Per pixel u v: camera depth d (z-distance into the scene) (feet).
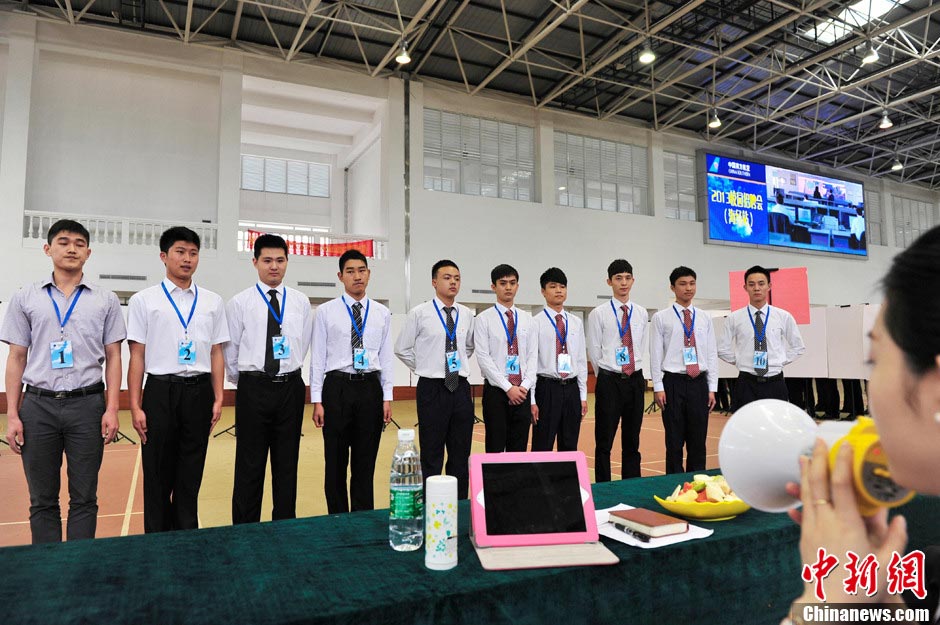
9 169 28.91
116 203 32.24
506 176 41.57
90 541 3.71
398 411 30.01
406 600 2.80
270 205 44.75
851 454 1.37
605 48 35.65
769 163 49.88
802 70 37.50
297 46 32.60
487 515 3.68
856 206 52.44
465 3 30.86
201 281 32.48
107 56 31.86
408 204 37.65
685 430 12.01
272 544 3.68
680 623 3.53
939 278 1.10
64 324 7.48
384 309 9.96
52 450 7.41
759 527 4.01
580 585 3.22
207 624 2.56
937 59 37.50
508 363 10.97
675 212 46.70
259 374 8.70
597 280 42.63
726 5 30.73
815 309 23.30
